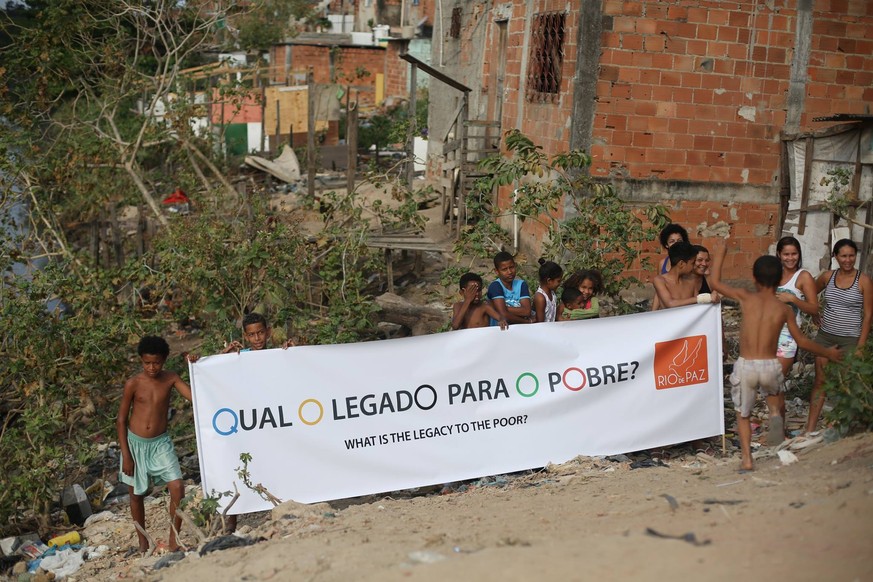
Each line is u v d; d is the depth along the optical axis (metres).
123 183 21.59
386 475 7.56
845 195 13.05
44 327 10.42
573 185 11.07
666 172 14.05
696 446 8.52
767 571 3.99
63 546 8.57
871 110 14.38
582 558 4.35
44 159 17.27
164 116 21.48
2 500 9.26
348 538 5.65
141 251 22.16
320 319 12.48
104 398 11.14
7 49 19.08
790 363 7.93
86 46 20.95
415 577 4.37
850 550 4.11
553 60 14.63
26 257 13.68
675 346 8.06
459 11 21.53
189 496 8.22
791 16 13.95
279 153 29.94
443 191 19.02
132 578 5.99
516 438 7.80
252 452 7.30
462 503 6.88
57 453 9.34
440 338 7.62
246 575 5.17
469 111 20.62
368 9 46.56
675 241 8.91
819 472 5.96
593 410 7.93
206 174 25.39
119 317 11.23
